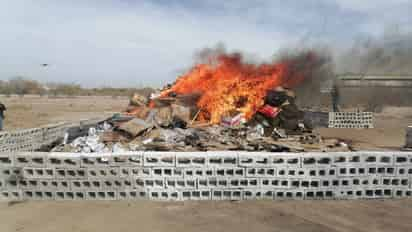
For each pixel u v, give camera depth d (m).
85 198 5.06
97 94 74.75
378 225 4.05
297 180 5.06
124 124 8.79
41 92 73.25
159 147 7.52
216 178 5.05
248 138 9.12
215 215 4.38
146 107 12.09
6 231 3.88
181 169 5.05
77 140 7.82
